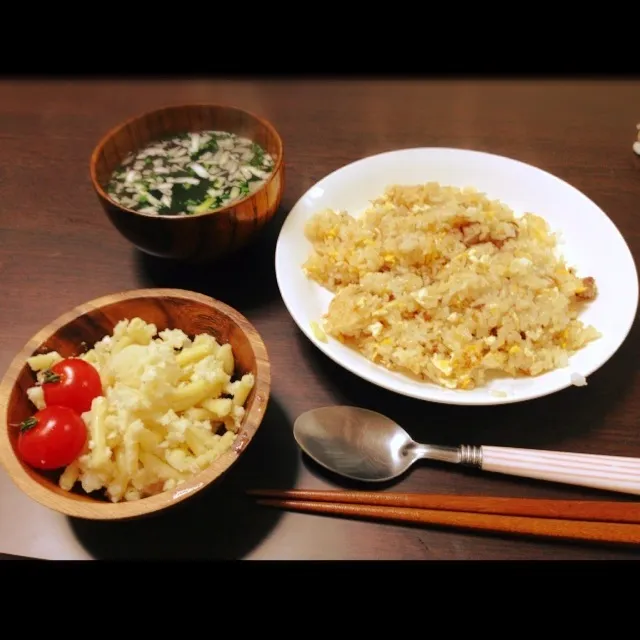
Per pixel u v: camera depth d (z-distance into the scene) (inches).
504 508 15.9
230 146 21.7
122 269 21.5
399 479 16.8
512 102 28.3
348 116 27.6
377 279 19.5
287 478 16.9
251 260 21.6
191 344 17.3
